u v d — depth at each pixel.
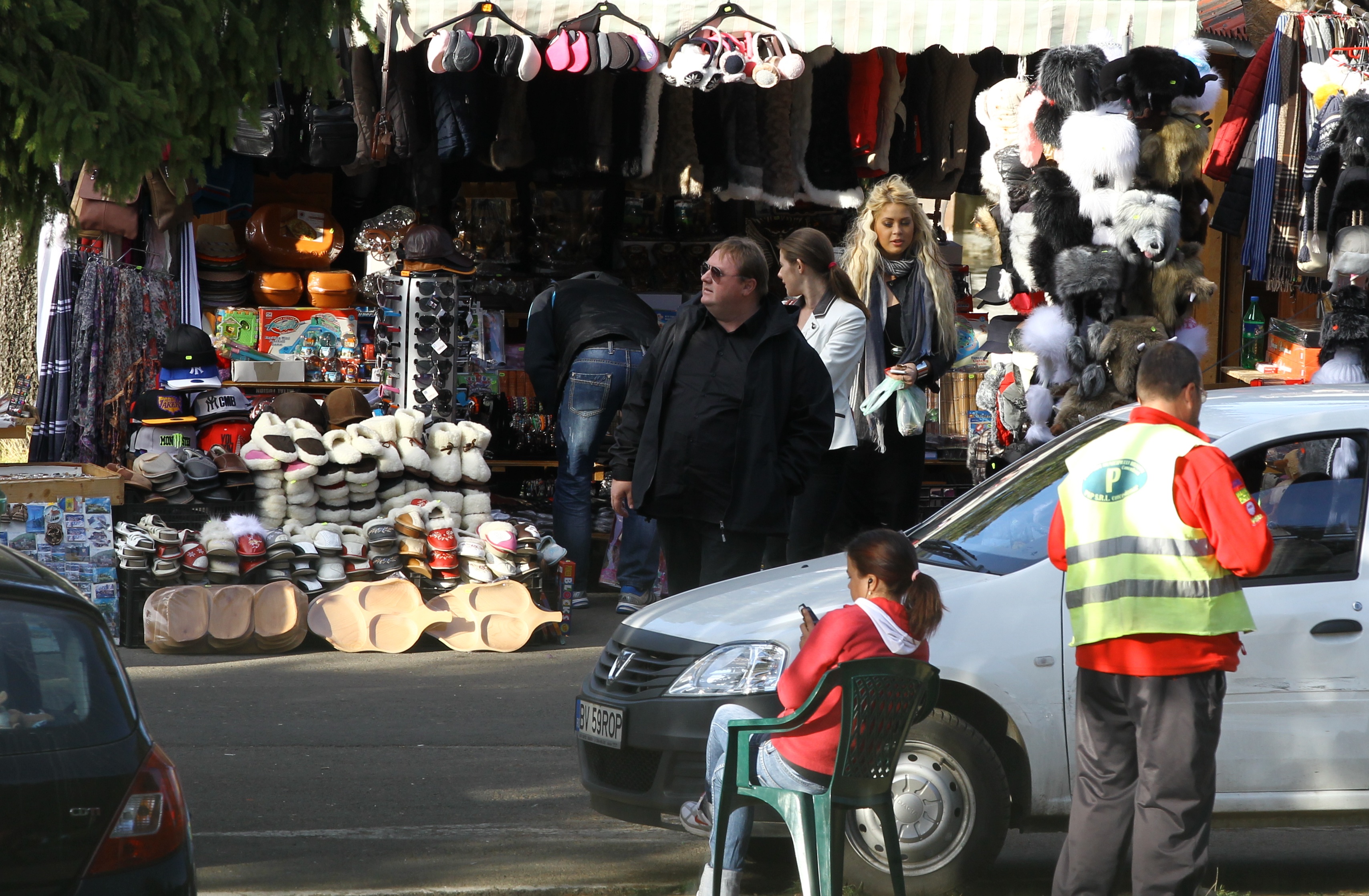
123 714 12.83
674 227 44.97
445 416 38.38
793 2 35.94
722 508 23.64
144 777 12.55
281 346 39.78
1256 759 17.55
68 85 19.47
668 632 18.84
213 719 26.33
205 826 20.78
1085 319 32.41
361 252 41.59
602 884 18.47
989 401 39.16
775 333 23.70
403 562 33.19
